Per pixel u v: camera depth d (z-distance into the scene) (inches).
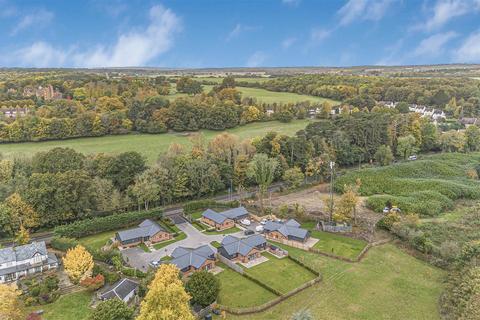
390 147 6230.3
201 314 2253.9
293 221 3622.0
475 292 2092.8
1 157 4377.5
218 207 4200.3
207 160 4618.6
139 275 2706.7
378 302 2454.5
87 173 3961.6
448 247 2928.2
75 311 2319.1
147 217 3804.1
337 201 4143.7
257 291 2578.7
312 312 2337.6
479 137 6358.3
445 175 5039.4
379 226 3602.4
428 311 2356.1
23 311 2234.3
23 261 2751.0
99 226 3538.4
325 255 3112.7
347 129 6003.9
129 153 4296.3
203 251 2938.0
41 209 3435.0
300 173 4766.2
